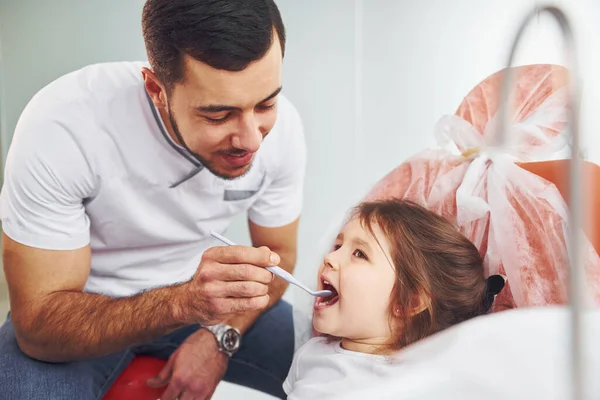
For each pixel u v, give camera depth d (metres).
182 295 0.98
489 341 0.85
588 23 1.18
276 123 1.20
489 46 1.33
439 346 0.91
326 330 1.02
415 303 1.00
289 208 1.29
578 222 0.60
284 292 1.34
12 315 1.07
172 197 1.15
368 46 1.44
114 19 1.47
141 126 1.08
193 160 1.11
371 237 1.03
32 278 1.04
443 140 1.13
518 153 1.04
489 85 1.11
